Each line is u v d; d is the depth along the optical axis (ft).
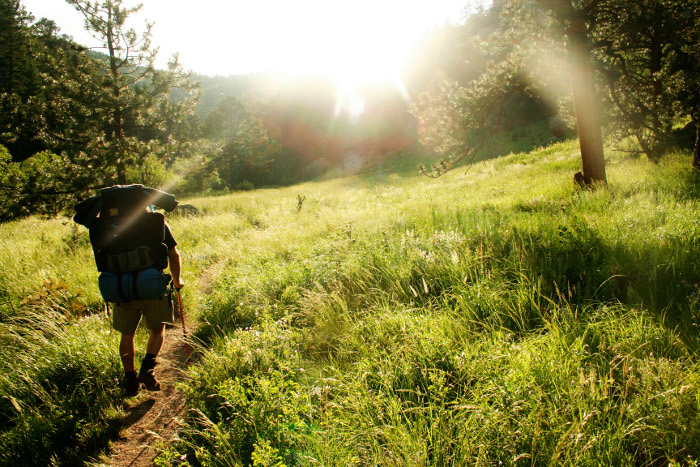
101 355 12.94
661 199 18.90
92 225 11.03
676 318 9.75
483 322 11.28
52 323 14.60
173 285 12.44
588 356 8.37
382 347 11.00
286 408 8.67
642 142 38.40
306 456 7.47
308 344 12.89
